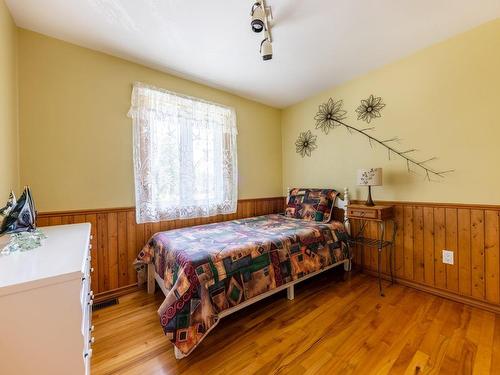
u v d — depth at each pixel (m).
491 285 1.85
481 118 1.89
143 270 2.29
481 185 1.90
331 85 2.91
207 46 2.05
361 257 2.75
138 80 2.33
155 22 1.74
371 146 2.61
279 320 1.76
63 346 0.72
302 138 3.42
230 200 3.01
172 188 2.46
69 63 1.98
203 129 2.73
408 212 2.33
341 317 1.79
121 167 2.22
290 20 1.74
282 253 1.97
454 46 2.00
